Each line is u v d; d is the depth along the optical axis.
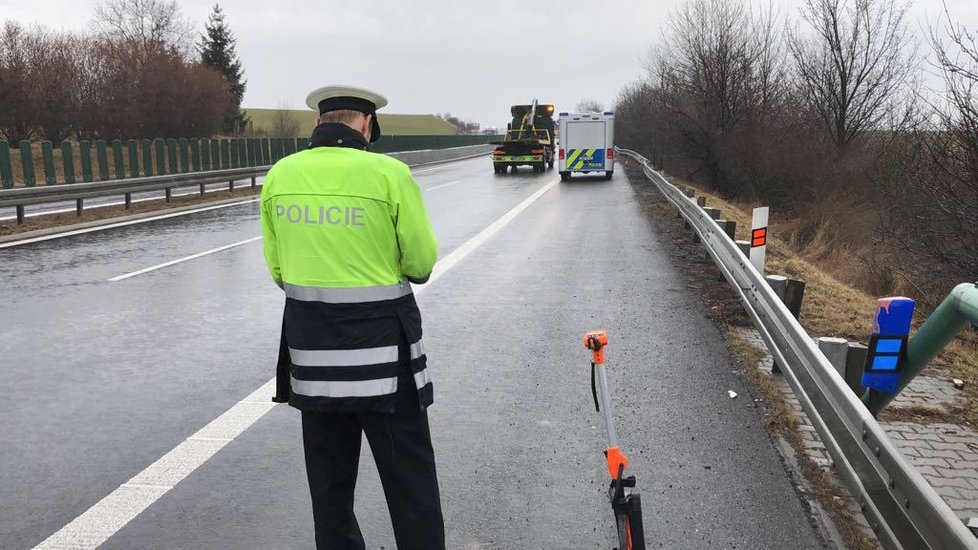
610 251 11.84
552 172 33.72
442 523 2.74
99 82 39.78
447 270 10.16
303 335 2.54
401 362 2.59
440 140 57.03
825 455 4.36
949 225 10.06
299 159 2.61
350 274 2.50
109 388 5.40
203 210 16.89
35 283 8.94
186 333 6.87
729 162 27.77
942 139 9.58
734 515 3.67
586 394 5.34
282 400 2.77
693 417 4.92
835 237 18.23
